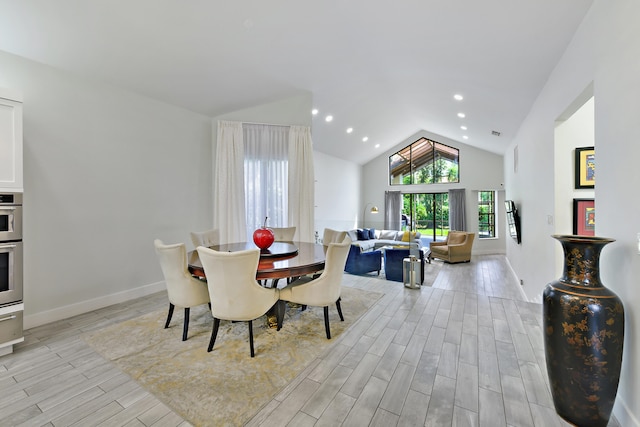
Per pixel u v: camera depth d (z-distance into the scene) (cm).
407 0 244
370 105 608
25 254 282
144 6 242
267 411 169
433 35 287
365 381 198
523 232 458
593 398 154
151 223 389
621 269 164
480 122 567
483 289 465
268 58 343
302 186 458
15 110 238
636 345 151
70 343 251
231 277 221
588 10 201
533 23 229
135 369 211
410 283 426
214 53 315
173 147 412
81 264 322
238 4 255
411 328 284
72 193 314
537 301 366
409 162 972
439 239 913
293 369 212
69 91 311
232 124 436
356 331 277
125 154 360
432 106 575
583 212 282
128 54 296
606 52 178
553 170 292
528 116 415
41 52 275
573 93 232
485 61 311
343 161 920
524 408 173
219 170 430
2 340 227
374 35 317
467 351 239
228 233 432
